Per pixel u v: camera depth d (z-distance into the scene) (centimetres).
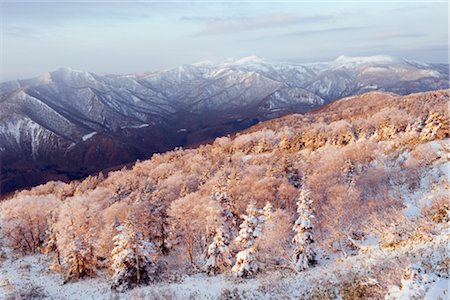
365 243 3278
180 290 3606
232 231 4653
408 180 5291
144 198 6016
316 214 4747
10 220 6569
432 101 13162
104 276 4741
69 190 11400
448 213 2572
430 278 1466
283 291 2489
